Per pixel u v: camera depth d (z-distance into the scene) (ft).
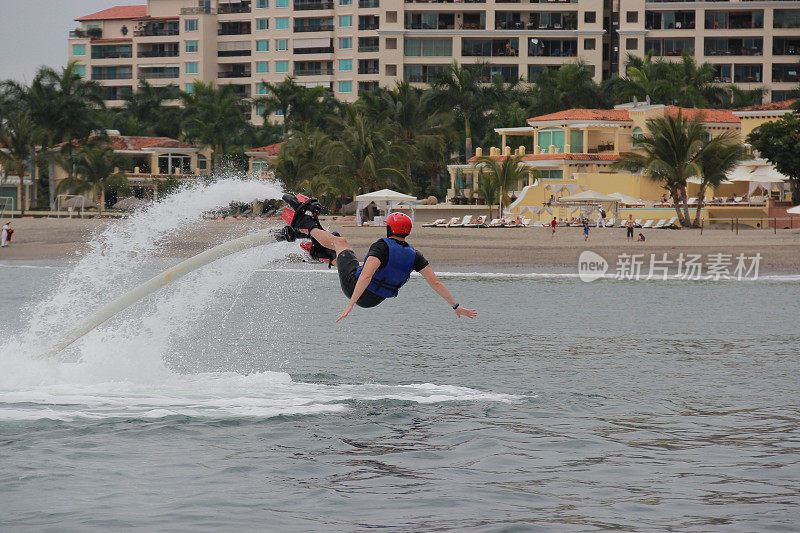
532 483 69.36
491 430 87.25
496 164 524.11
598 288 317.01
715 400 105.29
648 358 143.23
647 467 74.33
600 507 63.46
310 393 103.35
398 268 74.79
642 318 214.07
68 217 638.94
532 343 163.02
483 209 547.49
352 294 75.82
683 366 134.31
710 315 222.69
